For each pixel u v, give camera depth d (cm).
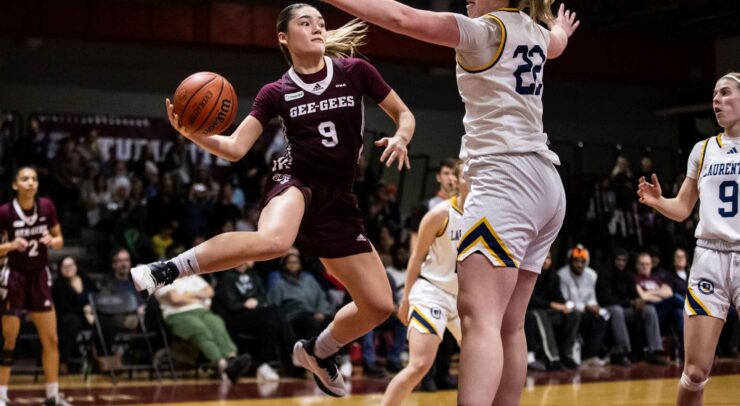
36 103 1334
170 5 1248
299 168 389
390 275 986
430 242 496
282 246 364
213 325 915
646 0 1348
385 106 402
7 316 661
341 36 436
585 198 1347
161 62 1398
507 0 330
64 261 917
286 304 970
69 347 891
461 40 312
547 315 1020
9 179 1143
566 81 1641
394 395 481
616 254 1119
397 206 1296
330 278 1047
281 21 393
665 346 1135
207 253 352
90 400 731
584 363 1073
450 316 499
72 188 1184
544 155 324
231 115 362
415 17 303
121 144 1316
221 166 1320
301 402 719
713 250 429
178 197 1165
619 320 1078
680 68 1449
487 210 316
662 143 1714
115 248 964
